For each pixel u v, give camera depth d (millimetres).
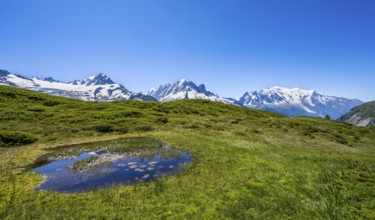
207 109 110312
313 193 17781
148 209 14828
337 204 16078
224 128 56156
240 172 21969
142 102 106812
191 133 45375
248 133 52500
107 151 32062
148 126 53281
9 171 23312
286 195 17203
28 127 50500
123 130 49750
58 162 27219
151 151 31203
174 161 26344
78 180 20594
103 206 15266
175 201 15945
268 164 24938
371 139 75688
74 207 15117
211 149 31578
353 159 31688
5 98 74812
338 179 20875
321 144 51312
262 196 16938
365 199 16984
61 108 77875
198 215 14211
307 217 14414
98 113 67562
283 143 45125
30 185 19375
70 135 45438
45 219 13688
